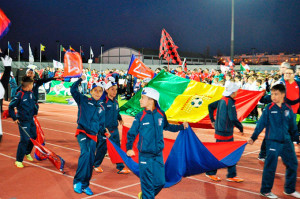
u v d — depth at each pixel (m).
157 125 4.35
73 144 9.18
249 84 14.31
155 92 4.38
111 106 6.36
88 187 5.40
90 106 5.42
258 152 8.55
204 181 6.14
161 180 4.35
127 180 6.12
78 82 5.39
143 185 4.28
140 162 4.33
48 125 12.56
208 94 8.37
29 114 6.70
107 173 6.57
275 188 5.79
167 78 8.53
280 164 7.38
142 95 4.41
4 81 3.86
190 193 5.48
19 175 6.31
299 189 5.73
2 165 6.99
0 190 5.46
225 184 5.98
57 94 26.42
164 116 4.54
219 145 6.21
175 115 8.60
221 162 5.59
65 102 22.12
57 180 6.03
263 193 5.33
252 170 6.90
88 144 5.38
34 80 7.06
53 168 6.82
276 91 5.15
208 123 8.50
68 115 15.76
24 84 6.57
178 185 5.89
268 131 5.23
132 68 11.08
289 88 6.80
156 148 4.29
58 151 8.32
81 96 5.43
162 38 14.89
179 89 8.54
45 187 5.64
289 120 5.23
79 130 5.38
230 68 23.23
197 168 5.54
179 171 5.30
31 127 6.92
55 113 16.48
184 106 8.55
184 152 5.37
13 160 7.41
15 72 21.00
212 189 5.69
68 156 7.82
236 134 11.03
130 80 22.30
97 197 5.21
